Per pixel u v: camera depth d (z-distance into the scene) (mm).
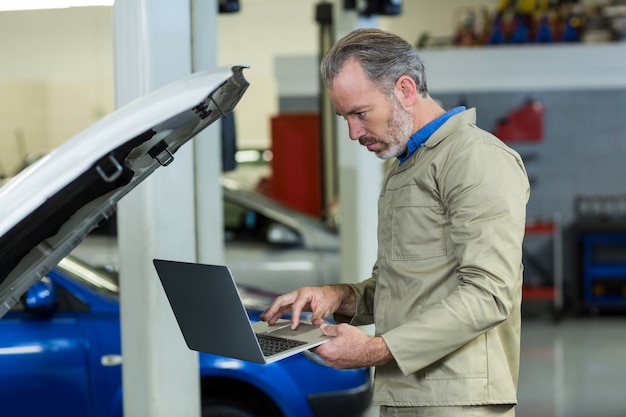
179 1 3596
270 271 7883
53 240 2002
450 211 2457
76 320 4340
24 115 13867
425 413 2535
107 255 6707
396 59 2463
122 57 3479
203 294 2311
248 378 4469
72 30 13727
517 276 2500
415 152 2564
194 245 3746
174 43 3582
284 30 13688
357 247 6238
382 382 2623
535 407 6812
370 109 2477
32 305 4250
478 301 2352
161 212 3566
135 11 3447
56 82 13867
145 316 3566
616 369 8062
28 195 1744
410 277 2537
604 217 10977
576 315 10969
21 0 7891
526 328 10297
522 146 11164
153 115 1816
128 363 3621
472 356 2506
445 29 12367
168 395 3643
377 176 6320
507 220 2375
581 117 10992
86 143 1781
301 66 11008
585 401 6957
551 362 8438
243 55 13789
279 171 10812
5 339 4258
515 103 10977
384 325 2615
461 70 10914
